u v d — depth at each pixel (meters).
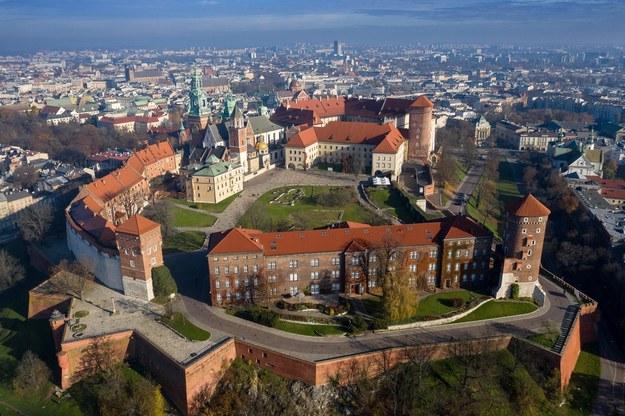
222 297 155.50
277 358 133.38
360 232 161.25
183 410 131.25
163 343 138.38
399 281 146.25
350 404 127.81
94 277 179.88
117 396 132.50
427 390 128.88
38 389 142.88
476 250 161.50
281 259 155.62
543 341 140.00
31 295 171.12
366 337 140.62
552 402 132.88
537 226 153.62
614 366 149.62
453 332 143.50
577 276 197.88
